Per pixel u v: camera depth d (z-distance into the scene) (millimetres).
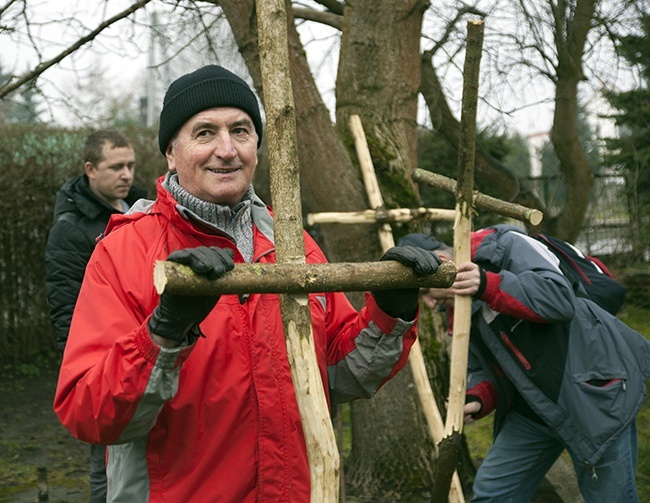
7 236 7434
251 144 1768
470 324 2711
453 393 2715
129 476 1612
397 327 1743
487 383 2986
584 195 6656
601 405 2715
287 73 1598
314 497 1535
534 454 2943
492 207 2982
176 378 1471
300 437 1680
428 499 4059
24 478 4855
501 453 2986
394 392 4156
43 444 5547
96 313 1598
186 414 1593
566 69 5699
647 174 8859
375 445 4203
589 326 2773
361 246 3924
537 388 2756
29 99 5094
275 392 1654
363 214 3377
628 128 8406
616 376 2740
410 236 3047
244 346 1646
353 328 1834
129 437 1507
